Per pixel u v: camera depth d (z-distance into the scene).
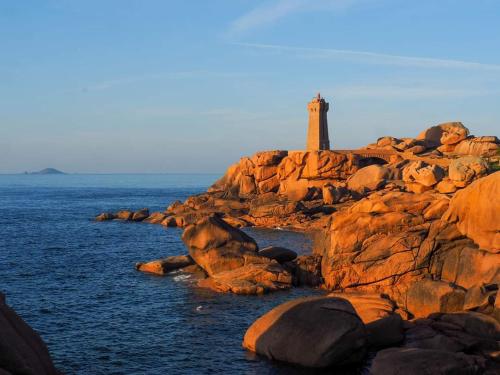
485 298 32.62
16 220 121.00
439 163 112.56
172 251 76.88
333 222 49.72
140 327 39.03
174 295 48.31
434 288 34.97
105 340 36.12
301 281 52.00
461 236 42.97
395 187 102.81
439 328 31.83
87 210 154.88
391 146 133.00
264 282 49.78
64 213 142.38
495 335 30.00
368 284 45.94
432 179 54.47
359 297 38.19
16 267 61.50
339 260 47.75
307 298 33.38
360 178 113.62
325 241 52.19
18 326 17.66
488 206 38.75
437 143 134.00
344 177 121.62
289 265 53.34
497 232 38.06
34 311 42.88
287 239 87.94
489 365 27.45
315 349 30.31
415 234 44.75
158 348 34.62
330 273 48.09
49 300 46.44
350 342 30.20
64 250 75.75
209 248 53.91
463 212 41.88
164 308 44.09
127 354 33.59
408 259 44.25
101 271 59.66
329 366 30.36
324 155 121.38
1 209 154.88
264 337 32.84
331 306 31.59
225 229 54.81
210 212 114.06
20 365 15.66
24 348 16.33
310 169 122.69
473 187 40.84
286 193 121.50
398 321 32.53
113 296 48.03
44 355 17.59
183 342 35.75
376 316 33.69
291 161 127.25
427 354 26.50
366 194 106.75
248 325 39.44
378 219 47.41
